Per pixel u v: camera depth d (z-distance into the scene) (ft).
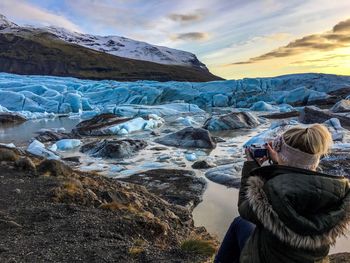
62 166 44.29
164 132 130.82
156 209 39.60
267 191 9.76
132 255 24.17
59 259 22.71
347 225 9.70
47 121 180.86
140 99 244.63
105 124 133.28
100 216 30.73
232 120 134.31
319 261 9.97
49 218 29.37
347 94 231.50
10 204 32.24
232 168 66.59
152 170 71.46
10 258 22.26
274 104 231.09
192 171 70.18
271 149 10.84
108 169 74.02
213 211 49.55
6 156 46.32
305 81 254.06
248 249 10.98
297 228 9.27
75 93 235.61
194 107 209.67
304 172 9.86
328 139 10.21
